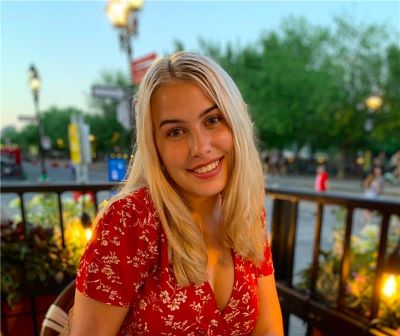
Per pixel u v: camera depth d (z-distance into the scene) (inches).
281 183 670.5
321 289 72.3
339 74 678.5
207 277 32.0
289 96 700.7
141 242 30.2
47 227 77.5
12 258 67.7
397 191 520.1
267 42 754.2
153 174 31.5
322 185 338.3
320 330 68.1
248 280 35.7
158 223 31.1
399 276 60.7
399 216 55.0
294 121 741.3
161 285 30.6
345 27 679.1
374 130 689.6
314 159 977.5
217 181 32.8
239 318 34.5
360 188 602.9
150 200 31.8
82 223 77.5
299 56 720.3
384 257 58.9
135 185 34.3
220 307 34.0
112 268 29.0
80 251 72.0
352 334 61.0
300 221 274.1
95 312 29.1
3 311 67.4
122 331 32.1
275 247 81.7
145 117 31.0
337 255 74.8
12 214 95.3
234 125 32.2
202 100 30.2
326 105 684.7
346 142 805.9
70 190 72.8
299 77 668.7
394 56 660.1
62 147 1261.1
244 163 34.1
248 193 35.6
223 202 36.1
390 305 59.5
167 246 30.9
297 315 73.8
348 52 687.1
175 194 32.0
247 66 753.0
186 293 30.9
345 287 64.7
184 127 30.6
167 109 30.1
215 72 30.9
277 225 81.3
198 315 31.4
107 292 29.0
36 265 67.8
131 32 236.2
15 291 66.1
